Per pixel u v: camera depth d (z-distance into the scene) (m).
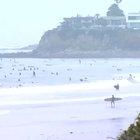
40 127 162.88
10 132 153.12
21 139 137.75
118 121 167.88
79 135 138.50
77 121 175.00
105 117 182.75
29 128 161.88
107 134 137.00
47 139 135.12
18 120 187.12
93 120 174.88
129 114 189.38
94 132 142.62
